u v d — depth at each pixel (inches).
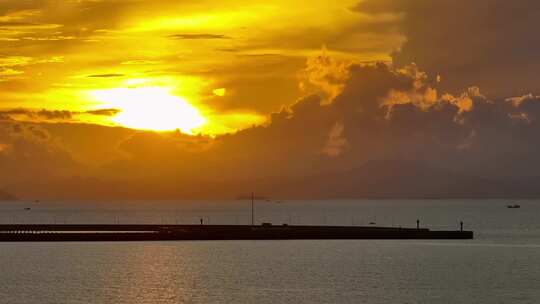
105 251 6811.0
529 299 4507.9
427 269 5679.1
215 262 6058.1
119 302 4426.7
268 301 4411.9
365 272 5516.7
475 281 5137.8
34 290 4815.5
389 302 4404.5
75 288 4884.4
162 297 4562.0
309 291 4736.7
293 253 6628.9
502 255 6609.3
